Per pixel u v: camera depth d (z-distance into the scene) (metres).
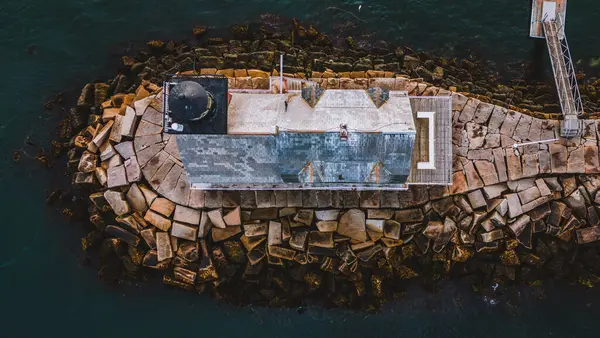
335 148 21.02
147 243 25.92
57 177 27.77
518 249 26.58
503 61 28.83
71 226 27.52
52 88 28.50
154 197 25.81
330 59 27.70
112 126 26.19
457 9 29.23
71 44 28.75
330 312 27.41
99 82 28.31
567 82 26.19
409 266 26.81
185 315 27.08
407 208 25.66
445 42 28.94
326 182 22.73
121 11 29.02
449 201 25.66
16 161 27.92
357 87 26.17
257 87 25.97
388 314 27.55
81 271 27.20
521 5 28.97
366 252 25.84
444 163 23.70
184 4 29.06
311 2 29.05
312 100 21.41
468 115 26.03
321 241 25.77
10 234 27.41
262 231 25.69
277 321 27.30
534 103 27.98
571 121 25.28
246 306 27.22
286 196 25.33
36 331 26.34
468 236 25.94
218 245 26.25
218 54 27.81
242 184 24.69
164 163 25.84
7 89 28.48
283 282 26.62
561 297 27.52
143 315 26.97
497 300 27.55
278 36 28.34
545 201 25.95
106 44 28.70
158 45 28.33
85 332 26.48
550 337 27.14
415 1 29.22
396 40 28.88
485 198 25.91
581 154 25.80
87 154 26.27
